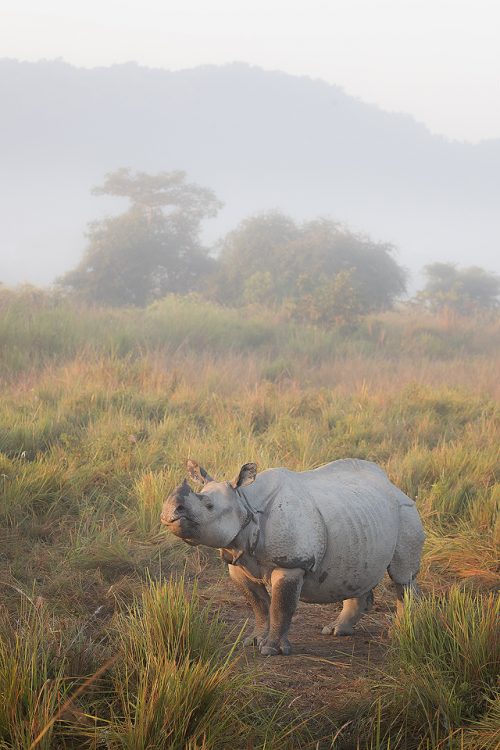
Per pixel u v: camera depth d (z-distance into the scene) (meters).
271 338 65.94
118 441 30.27
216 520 14.19
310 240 131.25
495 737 11.73
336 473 16.69
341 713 12.90
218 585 19.70
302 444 31.41
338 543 15.42
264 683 13.94
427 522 24.22
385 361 58.28
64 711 11.81
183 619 13.88
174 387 42.91
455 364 57.69
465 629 14.09
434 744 11.98
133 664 13.15
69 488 24.88
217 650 13.96
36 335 52.41
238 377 47.09
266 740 11.75
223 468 27.34
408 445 33.03
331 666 14.91
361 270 129.50
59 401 37.06
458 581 20.36
